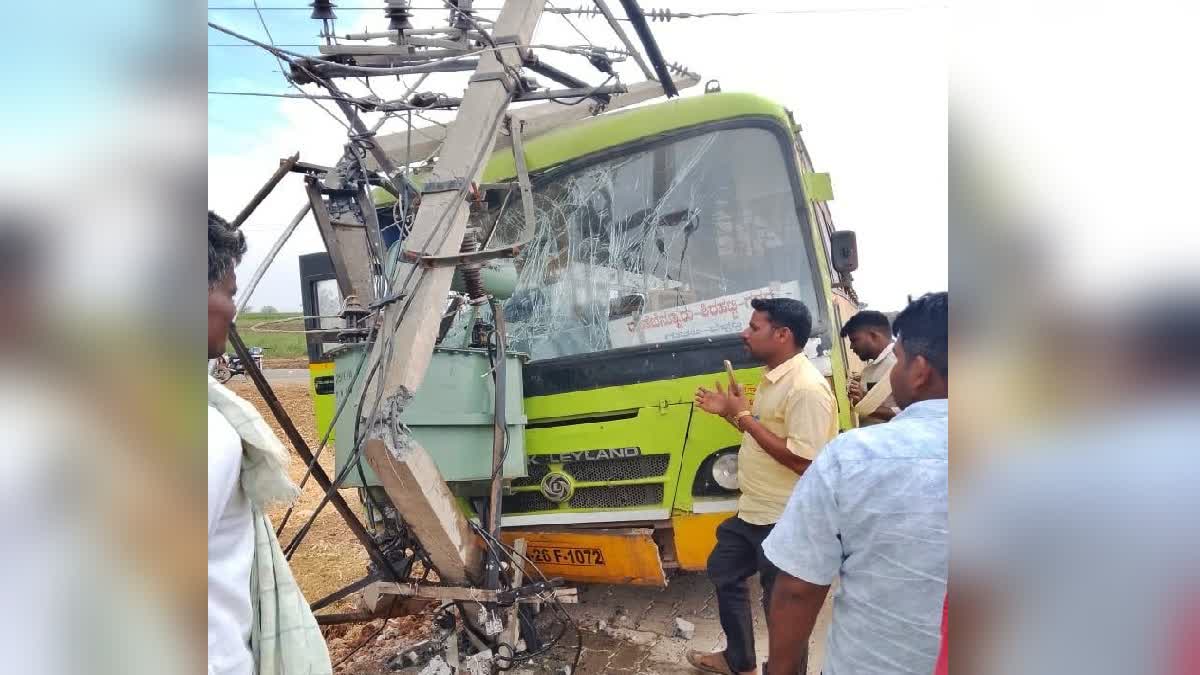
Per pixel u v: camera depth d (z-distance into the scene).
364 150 3.32
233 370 2.66
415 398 2.96
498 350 3.13
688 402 3.29
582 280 3.60
